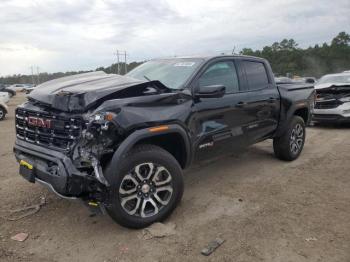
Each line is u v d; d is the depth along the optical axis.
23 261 3.16
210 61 4.65
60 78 4.38
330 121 9.99
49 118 3.55
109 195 3.32
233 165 6.06
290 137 6.12
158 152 3.68
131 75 5.01
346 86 9.79
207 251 3.26
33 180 3.66
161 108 3.74
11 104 23.61
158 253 3.26
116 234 3.61
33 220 3.95
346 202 4.39
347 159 6.43
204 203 4.39
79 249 3.35
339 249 3.29
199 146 4.27
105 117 3.23
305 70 78.12
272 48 82.62
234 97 4.82
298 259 3.15
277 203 4.38
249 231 3.65
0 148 7.77
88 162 3.26
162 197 3.85
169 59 5.09
